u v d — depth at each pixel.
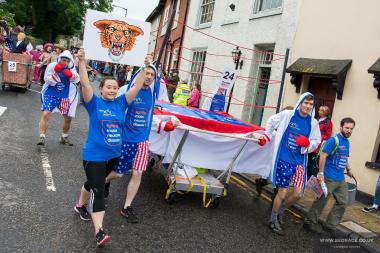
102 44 4.20
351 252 4.91
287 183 5.15
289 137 5.15
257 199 6.59
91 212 3.77
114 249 3.85
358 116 7.77
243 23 12.55
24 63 12.95
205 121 5.59
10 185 4.98
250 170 5.91
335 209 5.55
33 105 11.09
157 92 6.55
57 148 7.12
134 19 4.22
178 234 4.52
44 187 5.12
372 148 7.42
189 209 5.48
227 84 10.55
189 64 17.06
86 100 3.80
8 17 29.25
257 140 5.43
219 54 14.07
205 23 15.86
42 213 4.35
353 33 8.16
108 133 3.85
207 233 4.72
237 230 5.01
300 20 9.68
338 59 8.41
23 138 7.35
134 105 4.50
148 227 4.55
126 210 4.65
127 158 4.56
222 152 5.73
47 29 41.53
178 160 5.50
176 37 20.00
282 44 10.27
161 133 5.50
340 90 8.09
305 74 8.73
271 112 10.34
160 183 6.41
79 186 5.38
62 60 6.93
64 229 4.07
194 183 5.46
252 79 11.78
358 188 7.56
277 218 5.39
